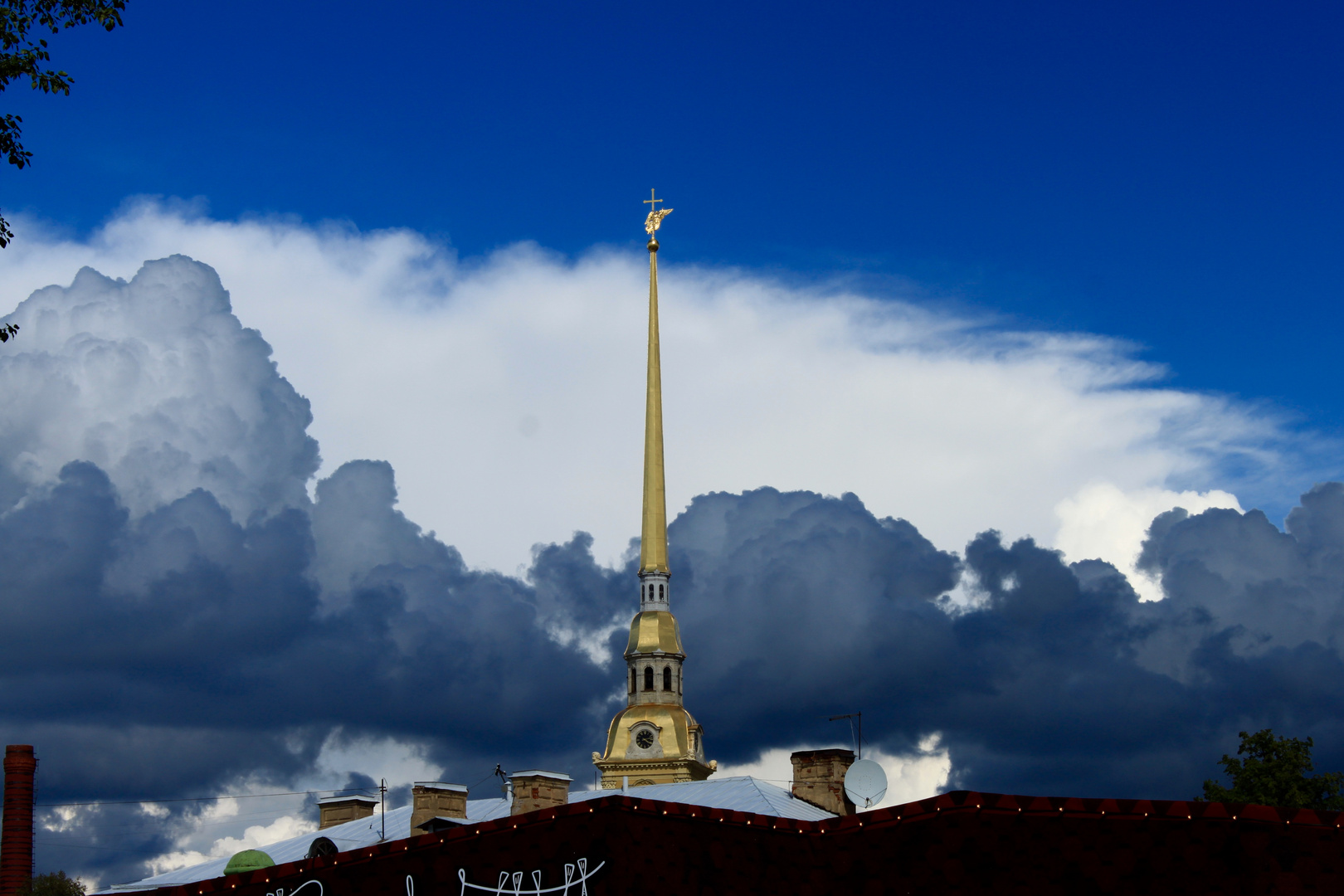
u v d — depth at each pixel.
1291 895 33.41
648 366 184.25
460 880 36.50
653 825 36.19
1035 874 34.88
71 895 109.56
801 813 54.81
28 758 111.19
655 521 178.12
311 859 37.78
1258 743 89.25
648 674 170.62
